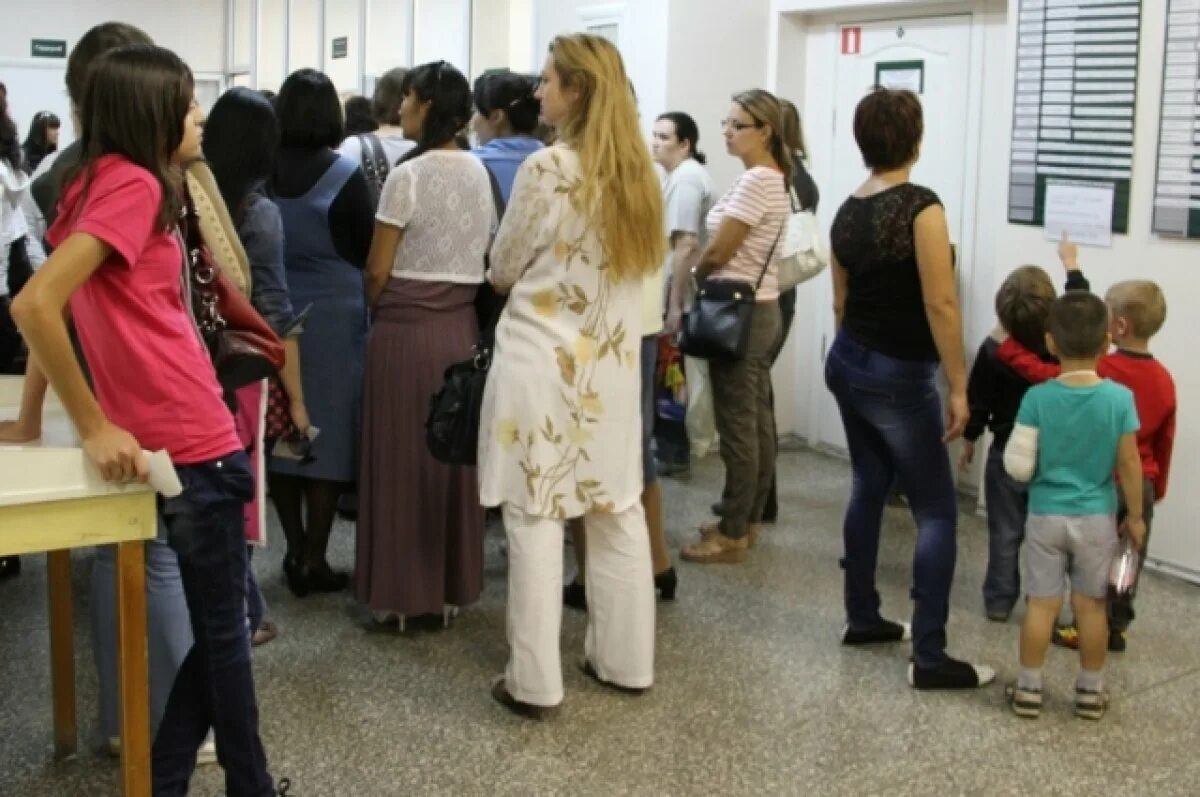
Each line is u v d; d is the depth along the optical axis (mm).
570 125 2998
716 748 2994
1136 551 3121
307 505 3904
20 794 2727
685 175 5020
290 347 3514
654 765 2908
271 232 3254
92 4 10844
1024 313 3676
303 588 3941
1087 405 3045
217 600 2295
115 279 2111
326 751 2936
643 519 3248
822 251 4395
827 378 3393
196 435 2203
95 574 2773
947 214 5242
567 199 2951
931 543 3297
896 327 3189
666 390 5430
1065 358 3113
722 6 5594
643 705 3219
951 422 3191
